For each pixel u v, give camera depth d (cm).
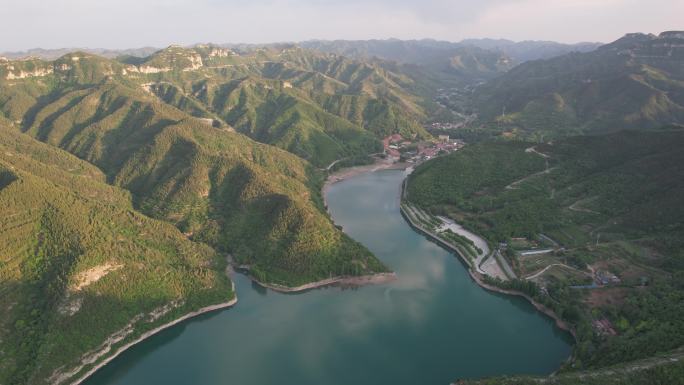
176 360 18675
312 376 17812
